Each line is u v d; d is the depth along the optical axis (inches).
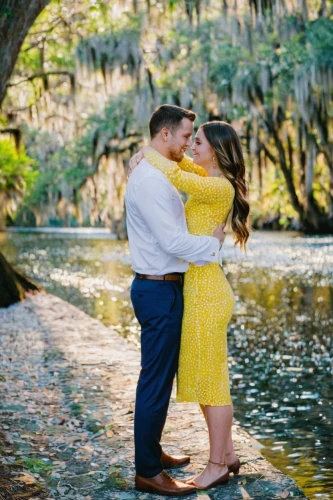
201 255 131.6
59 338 315.3
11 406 202.2
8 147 735.7
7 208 800.3
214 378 136.5
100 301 530.3
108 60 814.5
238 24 812.6
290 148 1170.6
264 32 830.5
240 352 333.7
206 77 954.1
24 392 218.5
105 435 175.5
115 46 815.1
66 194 1302.9
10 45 362.3
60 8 597.9
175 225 130.6
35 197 1341.0
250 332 386.3
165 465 150.1
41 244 1317.7
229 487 139.6
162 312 133.6
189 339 136.2
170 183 131.7
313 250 994.7
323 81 907.4
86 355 275.7
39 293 488.7
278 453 197.6
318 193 1334.9
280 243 1143.6
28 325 355.6
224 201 137.0
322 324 405.1
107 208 1369.3
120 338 315.3
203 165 141.5
